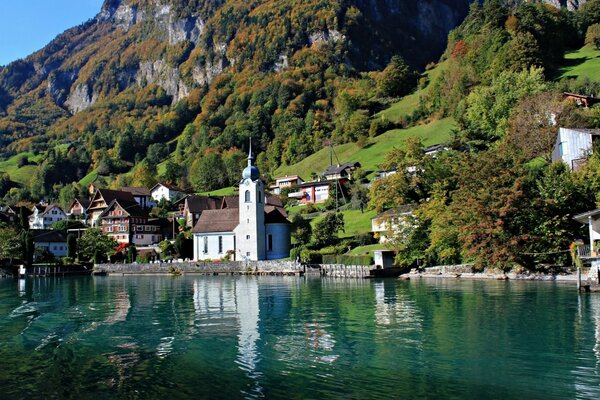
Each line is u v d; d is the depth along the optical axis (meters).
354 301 53.56
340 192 159.38
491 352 30.67
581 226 72.06
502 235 72.12
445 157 103.56
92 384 26.27
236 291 68.38
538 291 55.88
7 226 148.62
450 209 79.25
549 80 172.00
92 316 47.62
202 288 74.62
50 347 34.34
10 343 35.75
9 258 131.88
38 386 26.09
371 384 25.50
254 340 35.19
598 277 54.16
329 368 28.14
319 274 97.56
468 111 139.12
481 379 25.98
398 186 98.56
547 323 38.19
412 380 26.00
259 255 121.44
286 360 29.86
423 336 35.19
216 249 126.94
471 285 66.00
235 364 29.30
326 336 35.94
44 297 65.81
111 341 35.88
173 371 28.17
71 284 89.56
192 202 159.75
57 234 158.25
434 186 90.94
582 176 73.56
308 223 127.81
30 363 30.30
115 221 158.25
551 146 96.94
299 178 192.25
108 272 122.94
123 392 25.02
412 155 103.81
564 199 71.75
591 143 83.44
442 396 23.81
